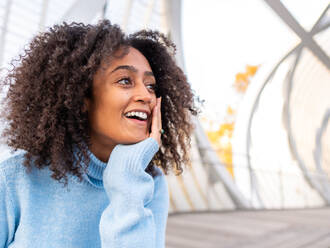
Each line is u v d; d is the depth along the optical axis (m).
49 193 0.74
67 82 0.80
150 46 1.06
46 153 0.76
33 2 4.19
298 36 11.77
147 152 0.80
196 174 7.21
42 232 0.72
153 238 0.72
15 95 0.83
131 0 5.64
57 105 0.78
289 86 14.85
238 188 8.18
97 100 0.78
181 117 1.11
